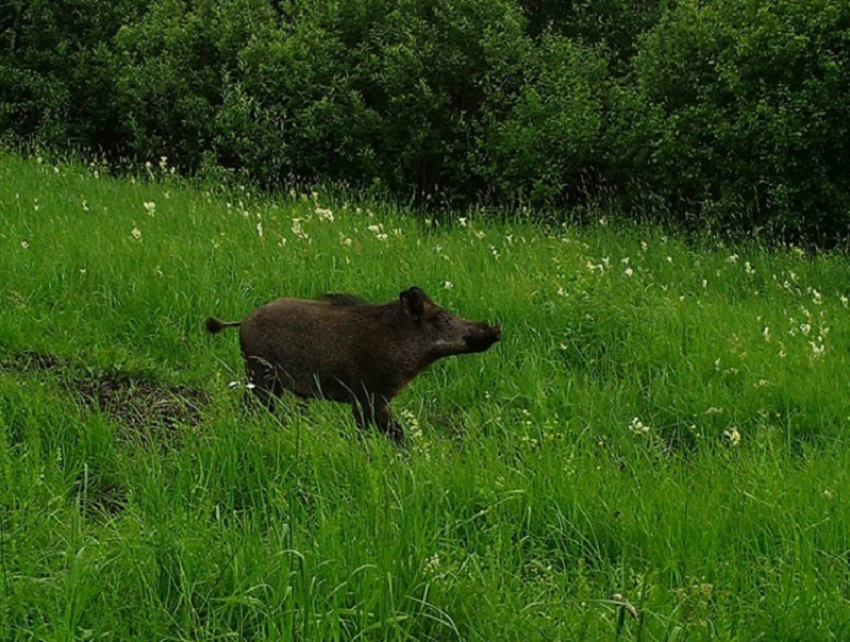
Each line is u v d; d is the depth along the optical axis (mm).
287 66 28969
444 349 11352
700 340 15195
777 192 24094
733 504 9742
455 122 28734
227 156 30625
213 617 7168
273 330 11320
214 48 31281
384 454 10047
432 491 9328
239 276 15961
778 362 14539
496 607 7609
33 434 9836
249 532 8156
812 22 23734
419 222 23562
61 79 33094
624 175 27938
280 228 19375
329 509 8672
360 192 27391
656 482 10195
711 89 25578
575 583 8406
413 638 7156
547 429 11195
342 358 11188
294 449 9867
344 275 16281
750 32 24828
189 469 9430
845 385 13969
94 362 12945
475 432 11328
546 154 27203
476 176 29125
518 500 9523
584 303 15430
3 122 32906
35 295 14789
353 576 7520
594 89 28672
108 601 7270
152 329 14422
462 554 8375
